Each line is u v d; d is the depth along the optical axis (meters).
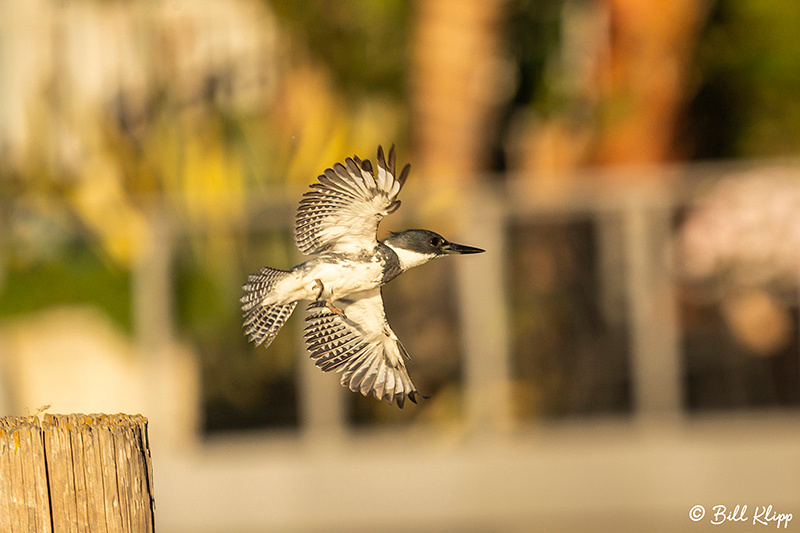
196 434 12.93
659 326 12.66
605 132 15.72
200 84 15.63
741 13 16.59
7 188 14.88
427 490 12.52
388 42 15.63
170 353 13.01
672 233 12.73
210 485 12.61
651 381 12.62
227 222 13.09
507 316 12.71
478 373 12.71
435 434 12.77
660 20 15.29
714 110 16.92
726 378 12.63
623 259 12.71
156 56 15.62
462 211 12.76
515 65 16.62
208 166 15.17
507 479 12.50
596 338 12.72
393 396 6.42
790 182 12.63
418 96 15.29
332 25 15.59
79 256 14.45
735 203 12.67
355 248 6.26
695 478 12.40
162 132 15.38
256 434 12.89
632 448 12.55
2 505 4.09
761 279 12.62
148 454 4.35
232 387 12.96
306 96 15.52
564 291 12.71
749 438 12.50
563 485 12.45
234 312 13.06
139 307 13.07
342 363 6.50
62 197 14.71
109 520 4.16
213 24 15.73
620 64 15.55
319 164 15.24
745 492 12.34
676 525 12.25
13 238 14.60
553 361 12.71
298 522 12.55
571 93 16.58
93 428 4.20
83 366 14.19
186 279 13.07
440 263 12.76
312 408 12.85
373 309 6.57
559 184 12.89
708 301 12.69
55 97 15.44
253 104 15.63
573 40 16.86
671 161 15.61
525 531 12.41
